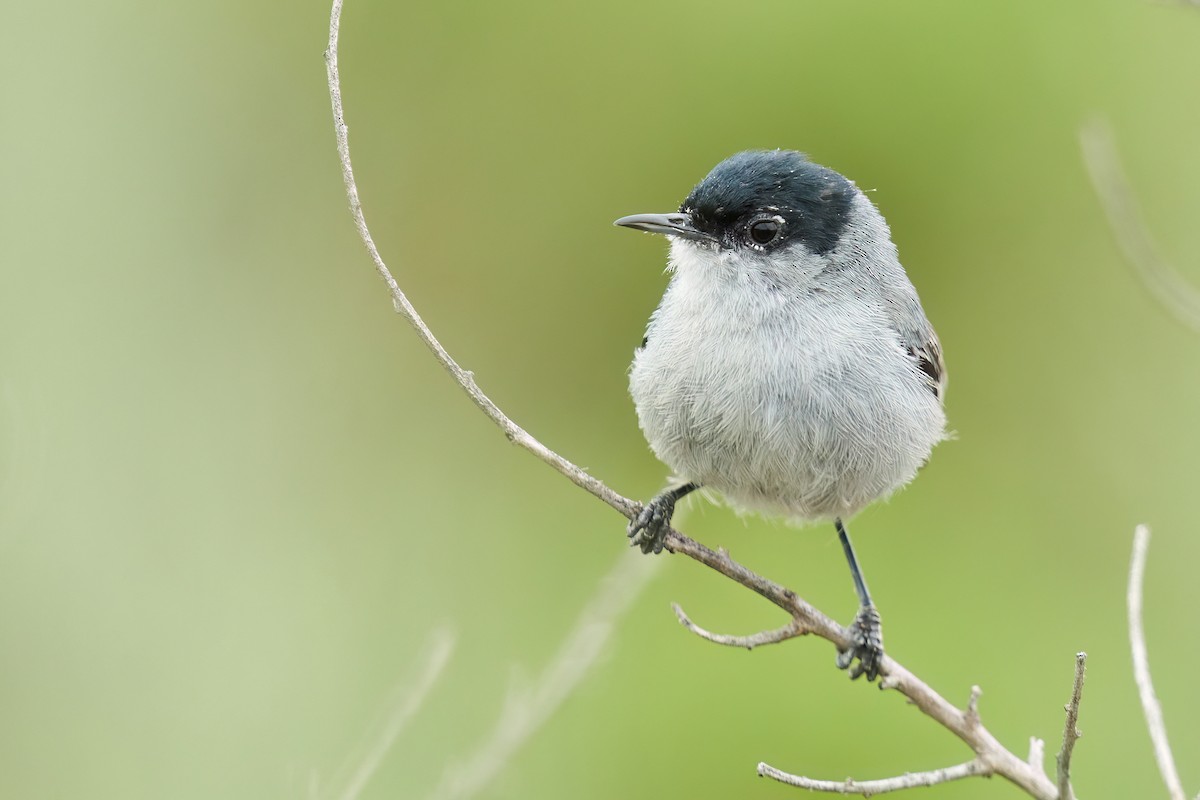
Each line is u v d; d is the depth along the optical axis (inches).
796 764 474.9
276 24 558.6
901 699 479.8
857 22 542.0
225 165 559.2
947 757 469.7
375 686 471.2
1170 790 281.4
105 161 539.5
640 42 554.3
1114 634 498.6
